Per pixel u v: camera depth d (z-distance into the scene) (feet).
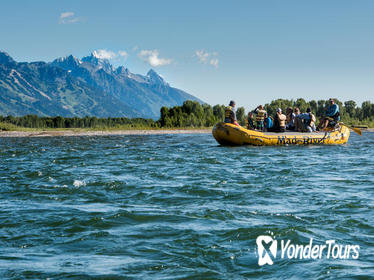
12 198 29.99
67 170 46.19
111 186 34.78
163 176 40.81
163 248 18.24
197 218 23.34
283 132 83.41
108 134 183.11
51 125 332.19
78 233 20.68
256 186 34.45
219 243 18.86
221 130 81.41
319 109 295.28
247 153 67.46
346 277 14.71
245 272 15.40
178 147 87.71
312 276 14.88
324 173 42.83
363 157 60.70
